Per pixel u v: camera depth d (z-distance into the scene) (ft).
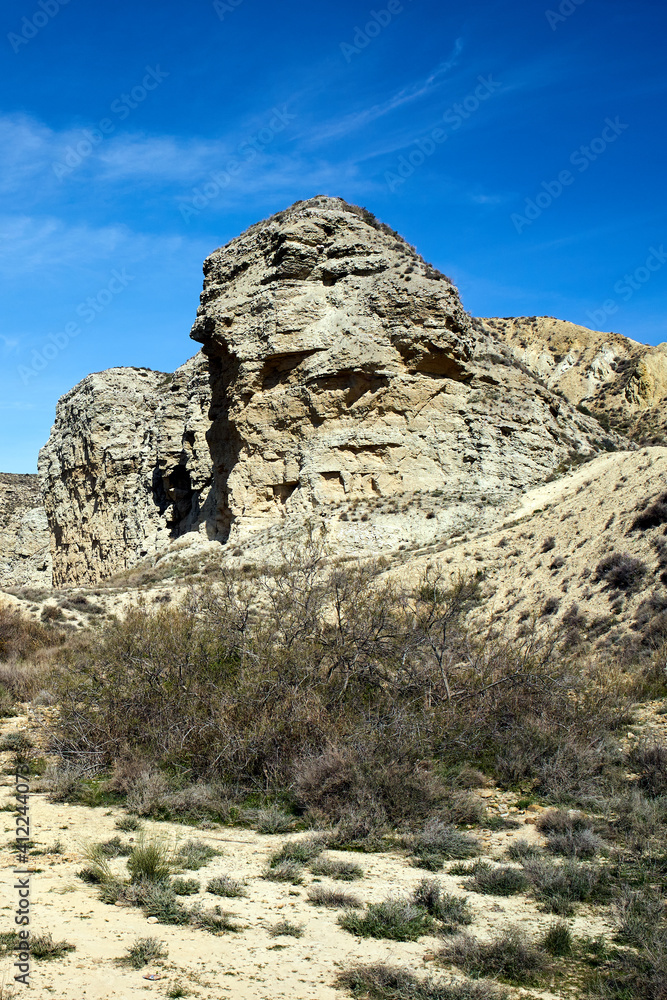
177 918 23.27
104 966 20.04
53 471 265.54
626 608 79.00
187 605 50.49
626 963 21.31
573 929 23.89
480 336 167.63
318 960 21.34
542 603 89.61
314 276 148.15
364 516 133.28
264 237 155.12
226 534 154.81
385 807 34.40
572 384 352.69
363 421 139.85
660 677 57.31
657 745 39.60
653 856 29.68
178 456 203.51
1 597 126.82
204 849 30.01
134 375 252.83
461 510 131.34
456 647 46.39
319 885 26.99
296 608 47.16
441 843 30.89
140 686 42.93
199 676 43.32
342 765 35.47
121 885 25.50
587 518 102.22
